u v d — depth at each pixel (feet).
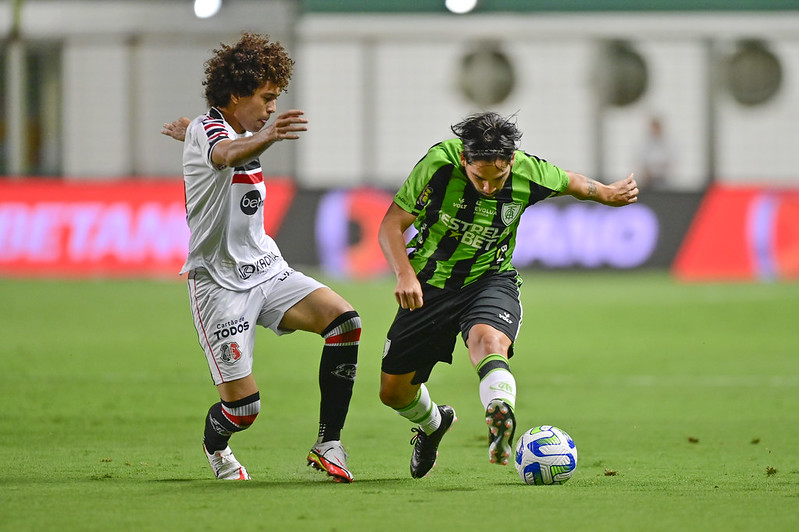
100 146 259.19
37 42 255.91
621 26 272.92
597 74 250.98
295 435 87.51
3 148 252.62
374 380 120.67
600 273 224.33
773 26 272.10
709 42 237.04
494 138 59.06
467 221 63.21
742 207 224.12
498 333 60.95
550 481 61.57
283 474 67.51
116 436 85.10
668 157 271.08
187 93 257.55
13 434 85.51
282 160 265.75
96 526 48.26
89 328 158.20
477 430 90.53
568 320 169.07
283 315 64.28
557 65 275.39
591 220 224.94
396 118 273.75
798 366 130.21
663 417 97.66
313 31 267.80
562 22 273.33
